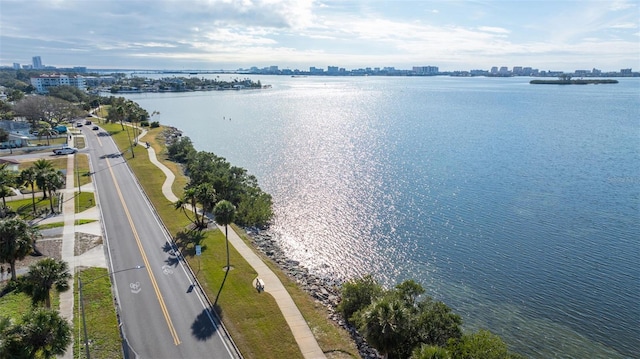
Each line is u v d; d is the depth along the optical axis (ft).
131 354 116.57
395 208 254.88
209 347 121.19
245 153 414.00
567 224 226.17
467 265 185.78
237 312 137.59
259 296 148.36
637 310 151.74
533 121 599.98
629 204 253.85
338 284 171.73
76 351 116.06
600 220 230.48
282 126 596.70
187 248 183.52
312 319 137.18
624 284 167.53
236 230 211.00
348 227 228.22
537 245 202.18
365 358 121.90
